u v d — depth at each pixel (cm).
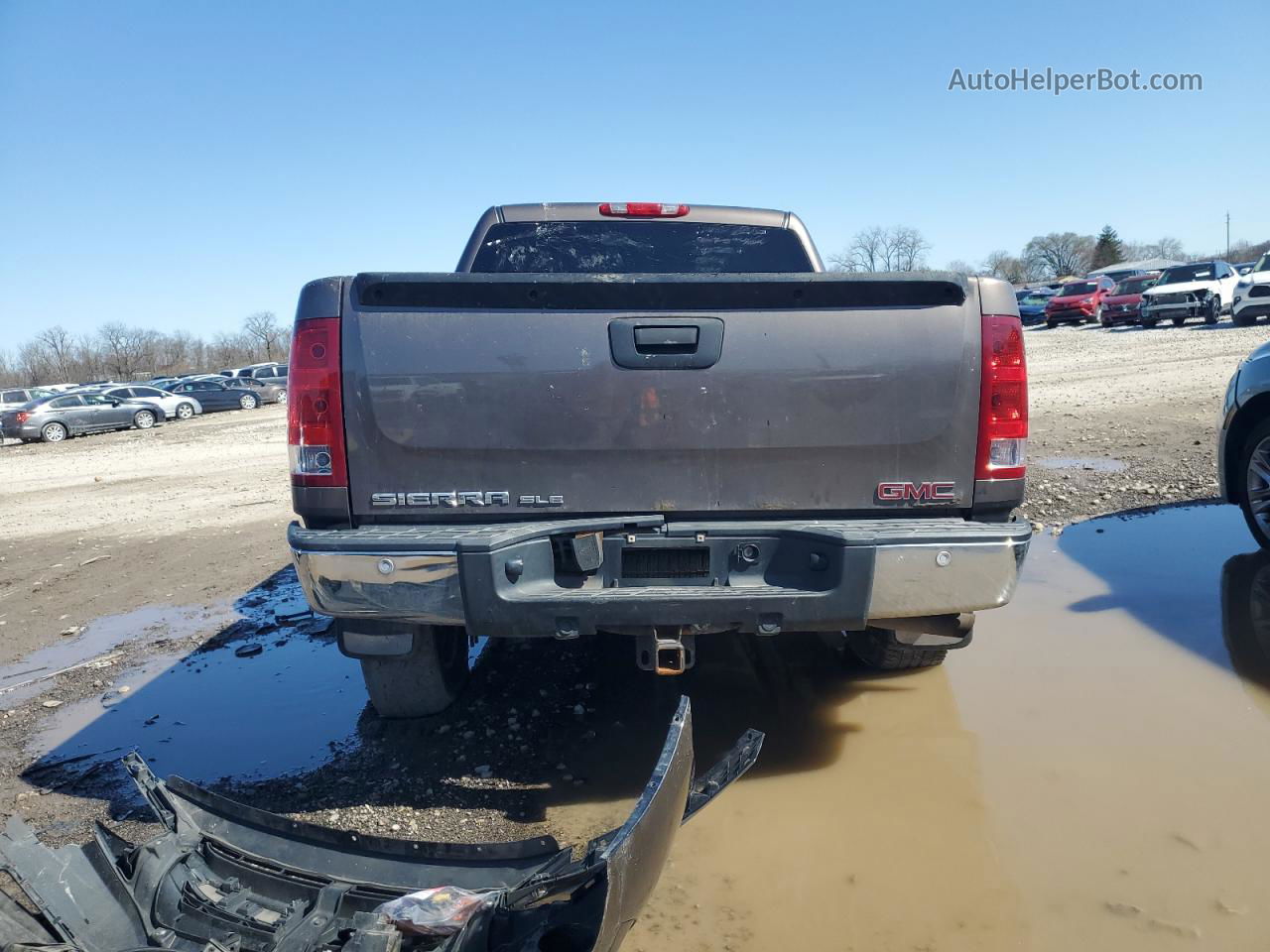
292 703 423
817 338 297
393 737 378
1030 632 451
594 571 298
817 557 289
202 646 515
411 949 216
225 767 361
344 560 284
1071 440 956
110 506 1088
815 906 256
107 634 552
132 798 340
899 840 286
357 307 297
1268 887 254
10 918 223
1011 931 242
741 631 289
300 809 323
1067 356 2034
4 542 892
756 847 286
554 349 296
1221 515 634
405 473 300
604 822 306
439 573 281
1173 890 255
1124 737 342
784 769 336
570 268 482
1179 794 302
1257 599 469
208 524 896
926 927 246
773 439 300
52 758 378
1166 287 2530
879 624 324
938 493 303
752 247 484
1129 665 405
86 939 223
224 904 236
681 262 485
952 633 331
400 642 319
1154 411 1103
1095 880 261
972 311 300
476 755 358
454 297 295
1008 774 322
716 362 297
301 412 300
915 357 298
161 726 405
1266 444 512
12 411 2564
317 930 221
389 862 250
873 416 299
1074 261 10231
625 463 301
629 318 296
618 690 415
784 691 406
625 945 243
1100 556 561
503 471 301
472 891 231
